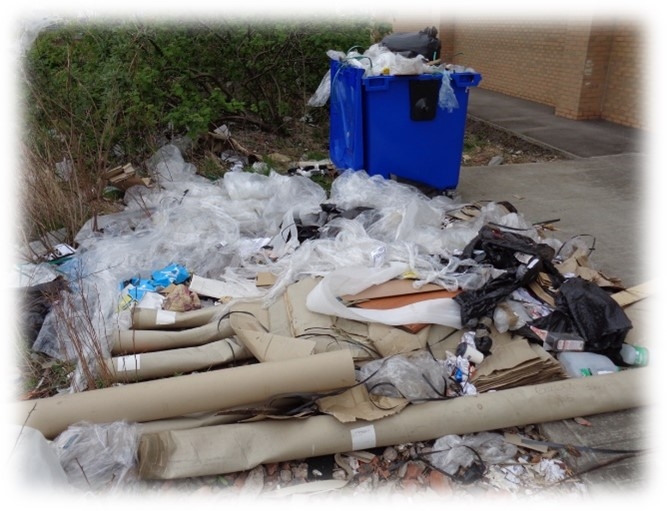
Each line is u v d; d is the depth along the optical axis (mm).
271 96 6691
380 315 2877
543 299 3109
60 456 2146
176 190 4645
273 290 3248
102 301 3203
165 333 2922
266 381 2346
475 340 2807
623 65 7770
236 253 3756
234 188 4477
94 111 4762
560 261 3666
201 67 5965
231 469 2219
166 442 2248
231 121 6688
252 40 6043
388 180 4637
